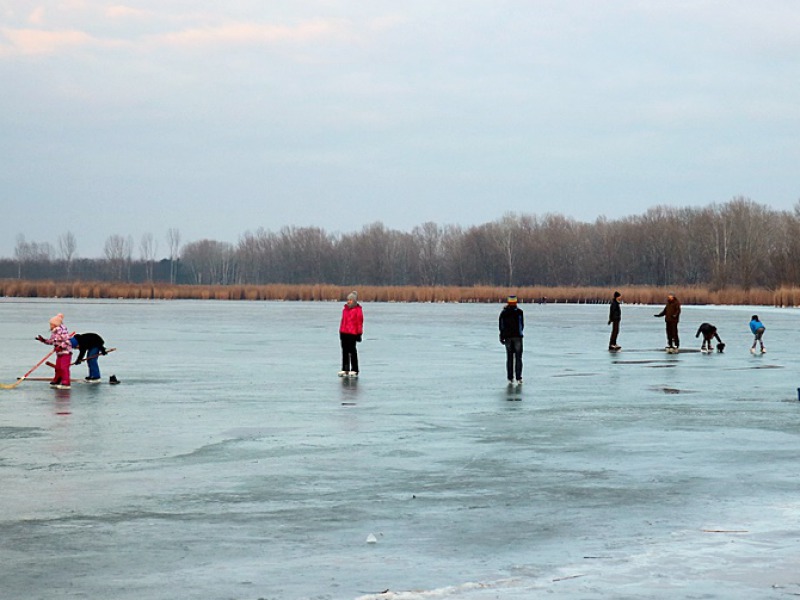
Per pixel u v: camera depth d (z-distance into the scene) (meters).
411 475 13.05
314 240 188.50
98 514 10.74
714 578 8.31
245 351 38.47
